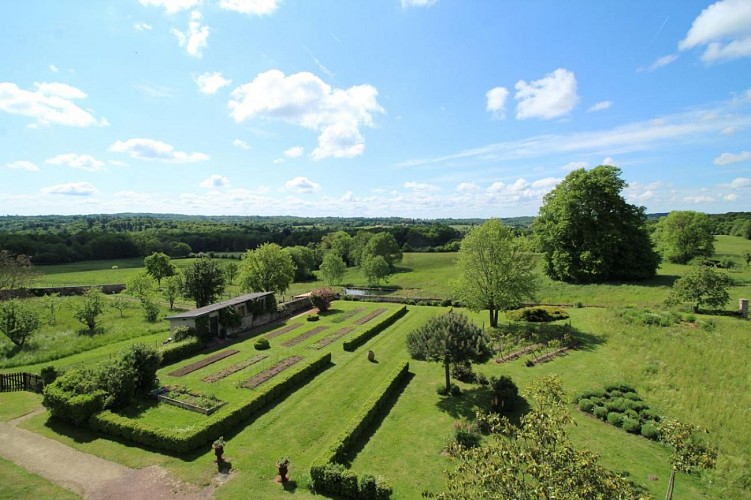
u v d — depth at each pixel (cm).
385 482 1625
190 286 4816
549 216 5934
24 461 1830
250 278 5572
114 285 7125
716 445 1898
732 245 9044
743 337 3153
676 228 7256
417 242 14700
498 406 2391
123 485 1680
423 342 2648
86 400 2150
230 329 4141
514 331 3909
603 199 5369
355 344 3759
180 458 1884
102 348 3681
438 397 2633
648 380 2608
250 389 2694
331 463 1742
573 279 5759
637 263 5403
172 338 3606
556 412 1159
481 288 4062
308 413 2397
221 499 1609
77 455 1888
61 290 6456
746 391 2384
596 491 945
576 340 3525
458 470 1149
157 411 2342
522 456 1033
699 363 2769
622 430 2127
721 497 1608
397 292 7144
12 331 3547
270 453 1967
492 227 4103
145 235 12538
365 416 2195
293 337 4091
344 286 8775
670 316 3734
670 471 1780
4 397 2534
